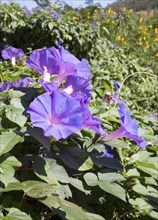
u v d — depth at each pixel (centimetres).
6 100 42
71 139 42
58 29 187
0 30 199
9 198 34
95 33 191
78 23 193
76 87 42
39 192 32
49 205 33
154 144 64
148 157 56
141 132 62
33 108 35
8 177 32
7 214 33
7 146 32
